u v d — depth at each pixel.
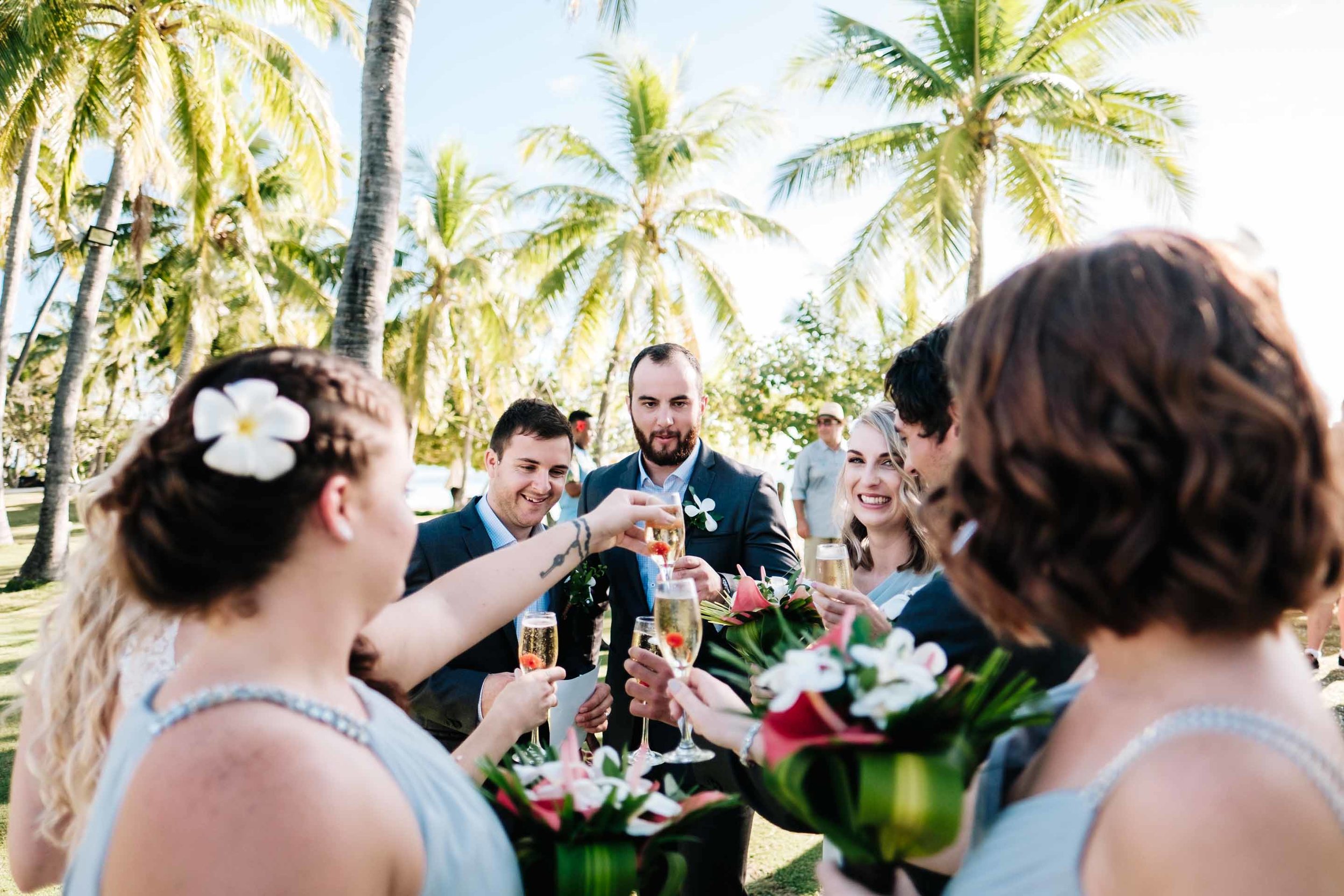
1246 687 0.70
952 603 1.37
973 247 12.93
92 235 11.88
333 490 0.91
